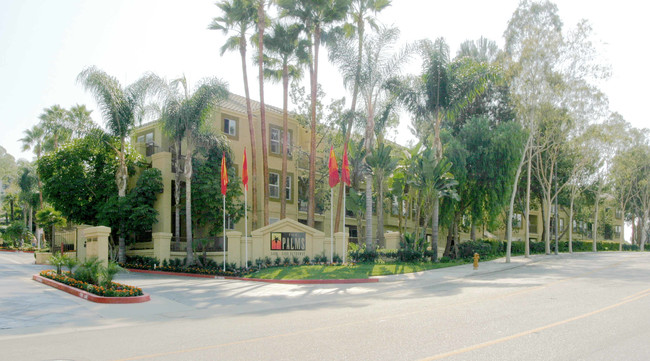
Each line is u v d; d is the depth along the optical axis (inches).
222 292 640.4
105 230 630.5
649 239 2812.5
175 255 999.0
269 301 558.6
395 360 253.3
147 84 972.6
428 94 1063.0
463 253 1206.3
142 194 1075.3
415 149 1074.1
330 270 859.4
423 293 582.6
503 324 352.8
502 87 1477.6
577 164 1560.0
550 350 271.6
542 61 1138.0
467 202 1245.7
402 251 1026.7
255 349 285.1
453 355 262.2
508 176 1202.0
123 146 1036.5
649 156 1975.9
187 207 957.8
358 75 1014.4
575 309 420.2
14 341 332.2
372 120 1034.7
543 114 1226.6
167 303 543.5
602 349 273.3
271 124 1334.9
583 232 2549.2
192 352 281.9
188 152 960.9
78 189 1075.9
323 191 1369.3
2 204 2475.4
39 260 1155.9
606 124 1390.3
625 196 2320.4
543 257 1360.7
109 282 597.0
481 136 1247.5
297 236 983.6
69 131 1024.2
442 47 1061.1
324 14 1091.9
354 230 1561.3
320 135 1337.4
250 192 1245.7
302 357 262.5
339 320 388.5
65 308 490.0
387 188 1391.5
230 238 915.4
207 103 964.6
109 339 333.7
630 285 611.8
